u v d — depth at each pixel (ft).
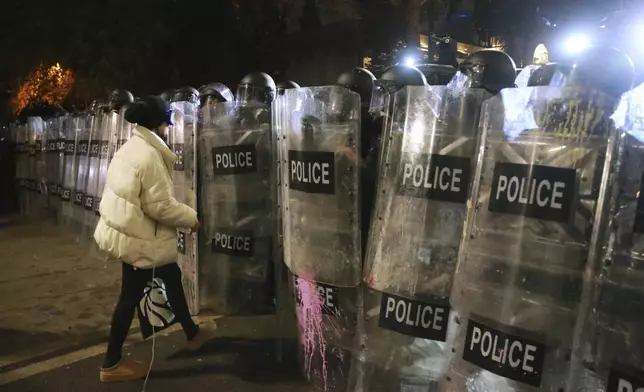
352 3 43.09
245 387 10.92
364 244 9.98
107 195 10.64
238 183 14.17
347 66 43.73
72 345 13.16
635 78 7.76
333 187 9.64
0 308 15.76
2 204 32.91
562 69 7.22
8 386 11.06
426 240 8.63
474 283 7.79
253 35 45.83
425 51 32.96
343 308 9.98
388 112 9.11
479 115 8.15
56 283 18.10
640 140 6.26
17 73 48.19
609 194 6.55
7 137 33.86
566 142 6.89
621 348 6.44
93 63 45.03
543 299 7.14
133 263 10.58
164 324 11.34
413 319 8.85
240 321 14.44
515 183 7.32
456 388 8.09
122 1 43.04
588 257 6.81
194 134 14.35
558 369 7.11
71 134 24.53
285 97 10.48
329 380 10.43
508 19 32.89
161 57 44.80
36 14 43.42
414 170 8.68
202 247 15.14
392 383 9.26
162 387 10.99
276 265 13.24
